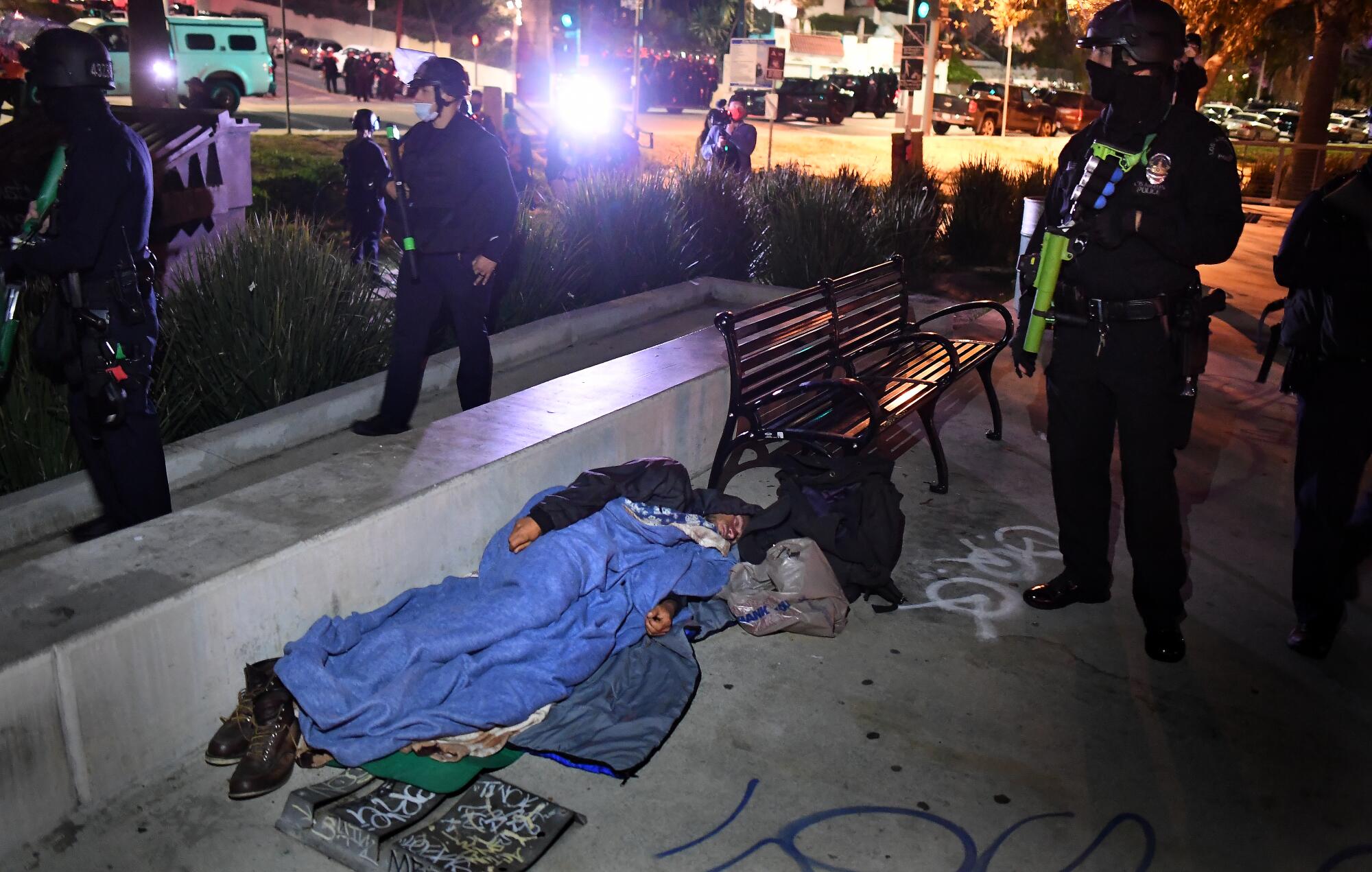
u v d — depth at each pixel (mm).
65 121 3367
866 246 8531
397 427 5102
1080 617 3793
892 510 3805
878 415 4191
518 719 2941
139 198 3484
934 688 3332
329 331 5473
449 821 2652
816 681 3350
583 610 3248
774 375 4551
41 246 3334
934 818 2762
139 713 2686
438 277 4871
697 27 52031
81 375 3510
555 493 3482
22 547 3986
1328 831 2762
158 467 3736
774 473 4941
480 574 3383
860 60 53375
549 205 8617
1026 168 12992
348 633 3039
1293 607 3898
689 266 8250
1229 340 7742
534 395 4305
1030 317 3551
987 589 3977
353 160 9453
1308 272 3365
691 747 3012
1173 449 3434
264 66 25406
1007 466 5199
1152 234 3207
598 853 2600
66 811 2586
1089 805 2830
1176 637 3535
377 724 2797
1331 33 19625
